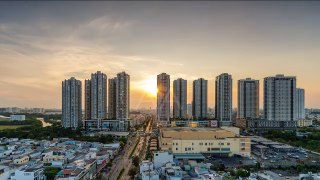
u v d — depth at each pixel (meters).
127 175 197.75
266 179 152.50
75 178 157.62
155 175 171.38
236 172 178.88
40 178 167.00
